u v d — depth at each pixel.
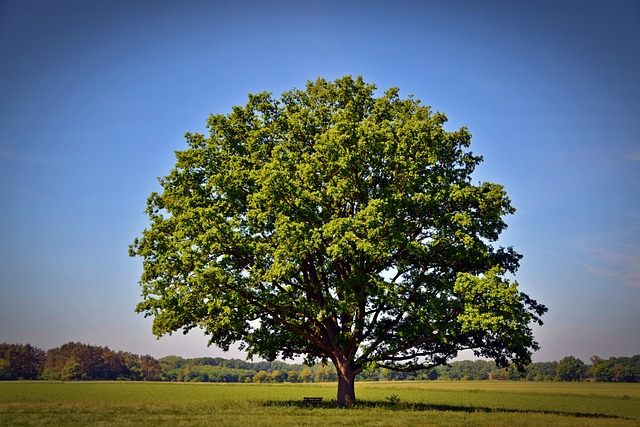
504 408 38.31
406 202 30.20
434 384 127.25
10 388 78.50
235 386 97.75
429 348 33.69
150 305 32.62
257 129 35.59
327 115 35.97
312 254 33.38
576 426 23.88
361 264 31.58
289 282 30.95
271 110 36.62
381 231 28.23
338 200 31.41
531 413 31.50
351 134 30.81
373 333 33.25
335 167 31.78
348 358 32.97
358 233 28.78
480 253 31.06
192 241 30.22
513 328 28.59
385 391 78.62
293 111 36.50
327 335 33.78
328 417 25.94
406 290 31.42
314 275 33.28
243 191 33.09
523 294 34.12
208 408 32.25
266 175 30.34
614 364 192.75
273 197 30.08
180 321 31.91
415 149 31.44
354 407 31.16
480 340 32.81
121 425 22.77
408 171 31.62
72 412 30.14
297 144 35.09
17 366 169.00
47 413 29.36
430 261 32.78
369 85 36.84
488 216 31.77
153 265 33.28
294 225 28.58
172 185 34.78
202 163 34.16
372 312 33.28
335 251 27.92
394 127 33.06
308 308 30.27
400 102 36.25
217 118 35.66
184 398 53.19
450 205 32.69
